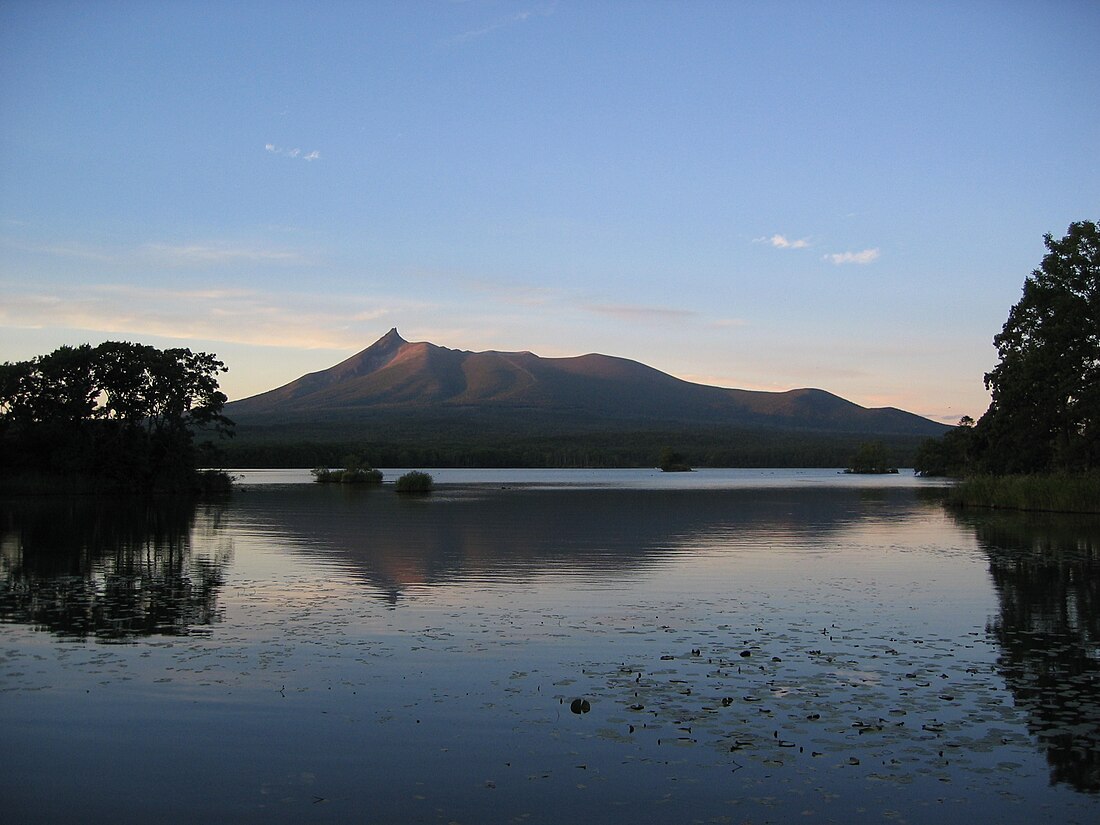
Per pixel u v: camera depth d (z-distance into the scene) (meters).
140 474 66.00
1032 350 53.66
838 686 12.15
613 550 28.81
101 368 65.44
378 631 15.61
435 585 21.02
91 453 64.75
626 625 16.20
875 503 58.97
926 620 16.73
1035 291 52.69
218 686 12.12
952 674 12.76
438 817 8.20
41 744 9.95
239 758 9.57
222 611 17.50
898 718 10.80
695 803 8.47
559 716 10.89
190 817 8.21
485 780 9.00
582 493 72.81
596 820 8.14
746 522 41.34
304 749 9.82
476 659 13.59
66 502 57.72
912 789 8.77
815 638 15.12
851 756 9.59
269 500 60.69
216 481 71.00
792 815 8.23
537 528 37.44
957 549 29.22
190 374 69.19
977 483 54.91
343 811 8.32
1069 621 16.67
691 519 43.25
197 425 71.25
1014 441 57.34
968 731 10.34
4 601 18.61
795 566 24.80
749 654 13.95
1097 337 50.62
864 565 24.98
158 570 23.66
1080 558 26.53
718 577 22.50
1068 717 10.81
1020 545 30.50
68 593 19.67
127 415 67.19
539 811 8.32
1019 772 9.16
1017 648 14.38
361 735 10.23
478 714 10.96
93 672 12.78
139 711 11.05
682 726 10.52
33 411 65.38
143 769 9.28
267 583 21.20
